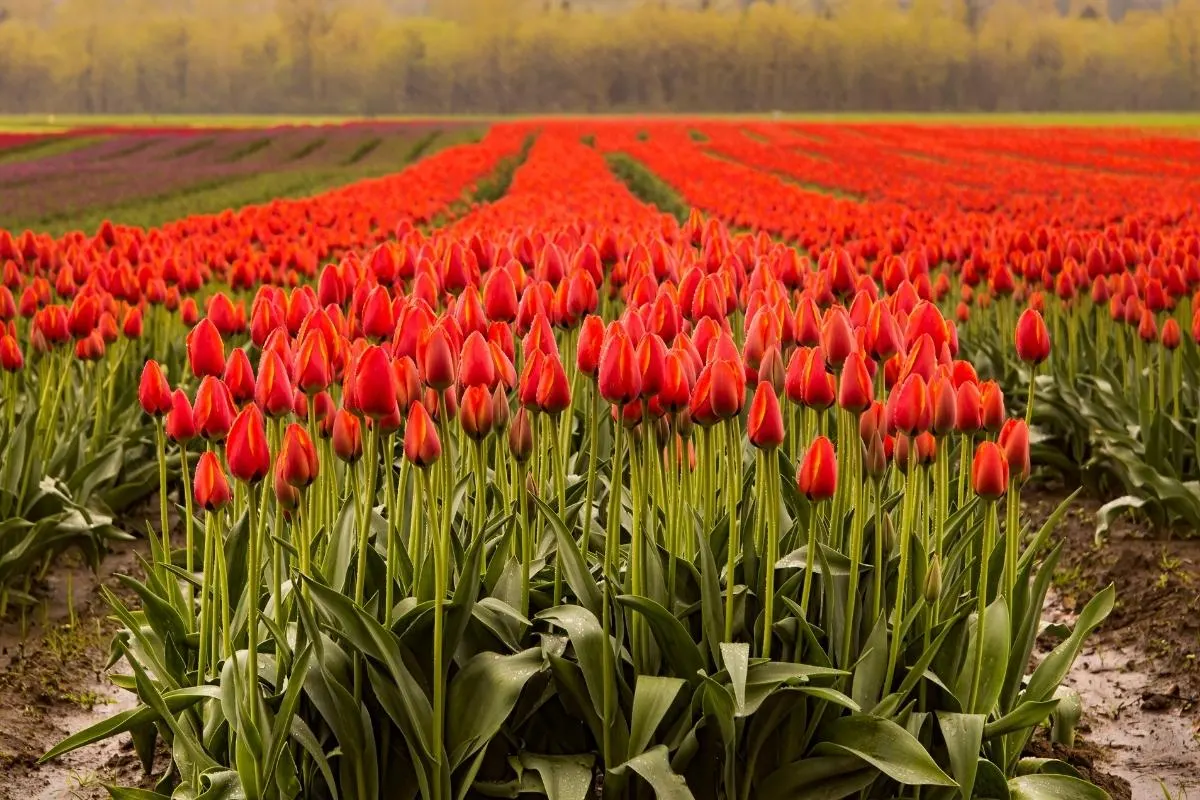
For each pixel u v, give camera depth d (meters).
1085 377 10.15
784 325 4.99
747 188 28.14
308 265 11.80
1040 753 5.77
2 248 10.36
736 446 4.21
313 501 4.90
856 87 188.12
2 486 7.42
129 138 67.81
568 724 4.54
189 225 16.30
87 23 190.12
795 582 4.55
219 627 4.86
